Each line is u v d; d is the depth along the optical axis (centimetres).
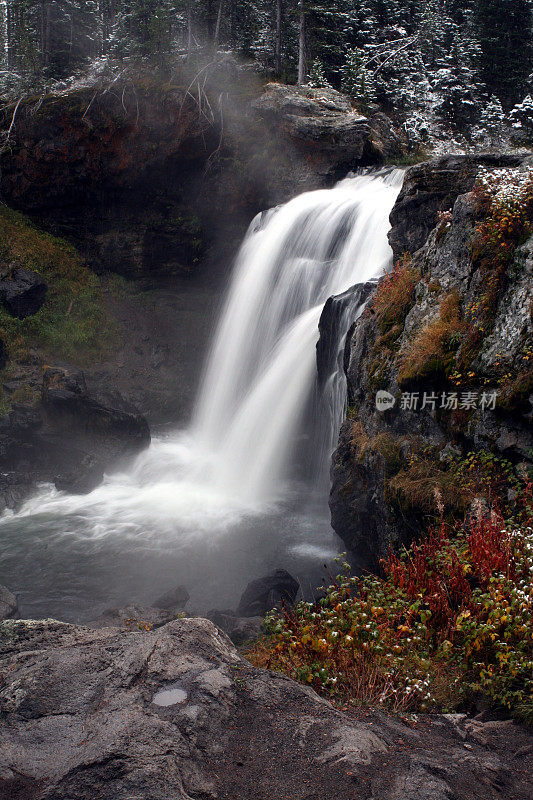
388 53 3909
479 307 935
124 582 1278
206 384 2497
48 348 2555
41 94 2916
